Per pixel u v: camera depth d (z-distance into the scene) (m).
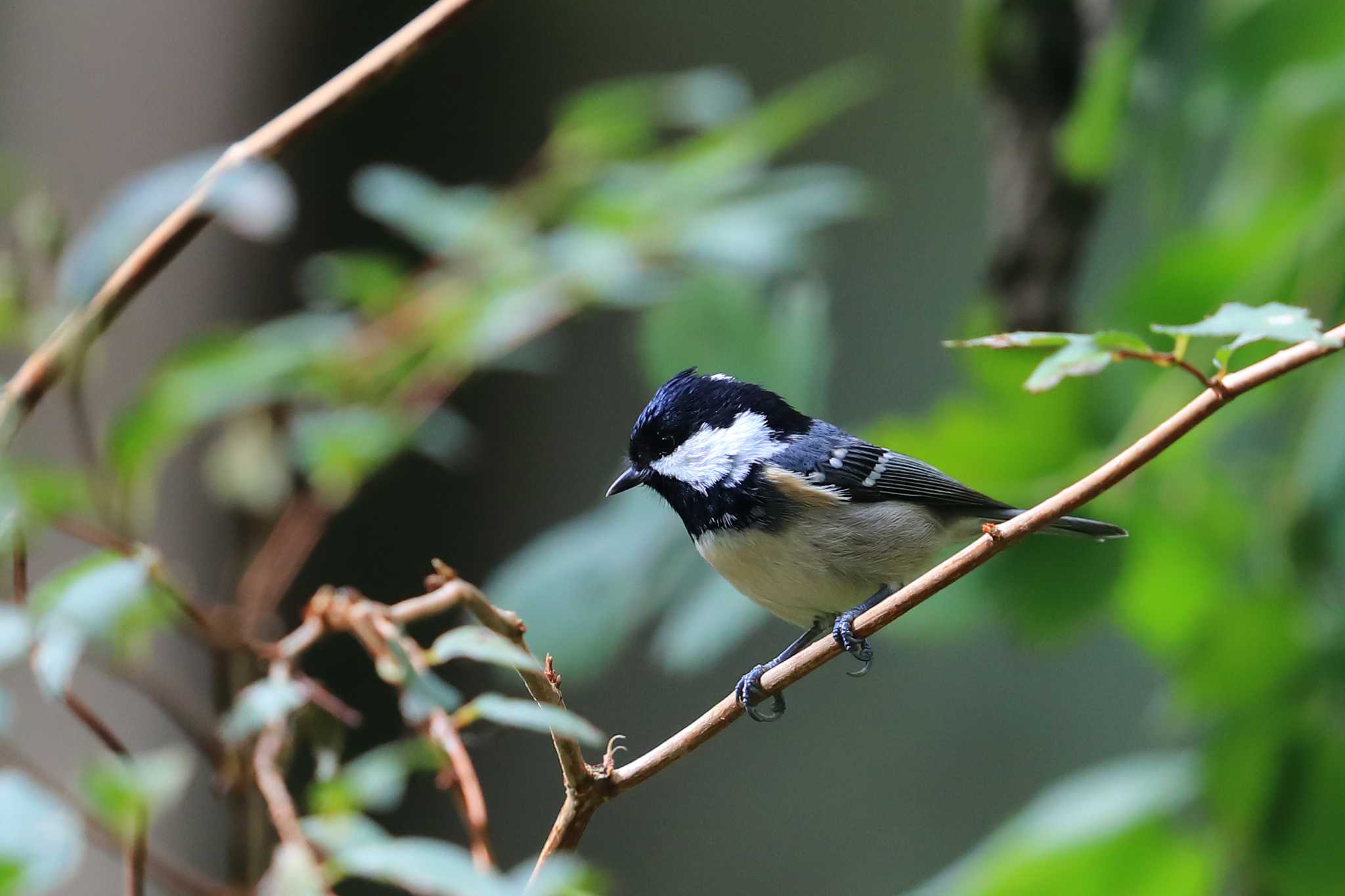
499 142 12.64
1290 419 7.74
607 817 13.84
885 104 14.37
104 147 9.68
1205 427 6.62
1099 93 6.69
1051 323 7.43
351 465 6.49
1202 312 6.84
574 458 13.05
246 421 6.74
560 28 13.21
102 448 5.75
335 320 7.08
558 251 7.29
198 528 8.89
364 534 11.77
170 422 5.94
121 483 5.59
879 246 14.38
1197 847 6.49
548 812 12.30
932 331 14.16
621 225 7.31
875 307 14.34
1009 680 13.77
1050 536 6.75
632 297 7.23
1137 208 11.14
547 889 2.81
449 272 7.72
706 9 13.95
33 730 7.54
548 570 6.81
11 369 7.62
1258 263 6.86
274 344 6.46
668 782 13.91
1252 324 3.74
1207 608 7.02
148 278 4.97
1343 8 6.74
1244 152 7.98
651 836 13.81
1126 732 13.17
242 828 4.87
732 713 4.20
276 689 3.81
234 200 4.91
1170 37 6.91
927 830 13.54
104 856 7.47
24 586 4.45
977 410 6.82
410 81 12.10
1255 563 6.94
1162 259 6.89
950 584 4.57
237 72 10.16
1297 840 6.37
